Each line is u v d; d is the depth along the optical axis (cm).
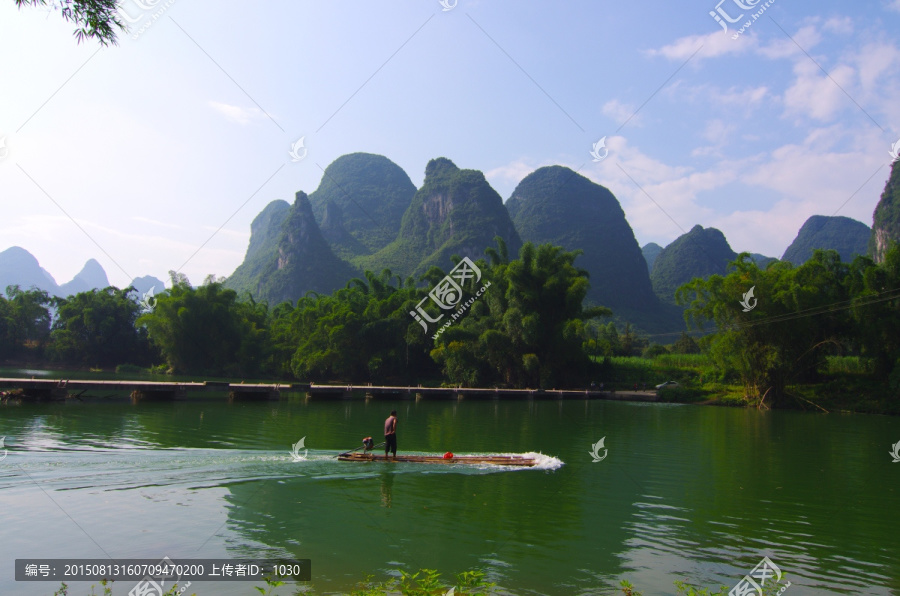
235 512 1184
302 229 14050
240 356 6394
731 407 4456
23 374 5569
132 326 7631
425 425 2730
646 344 10644
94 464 1523
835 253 4472
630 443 2291
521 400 4591
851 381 4416
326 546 1013
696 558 993
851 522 1216
